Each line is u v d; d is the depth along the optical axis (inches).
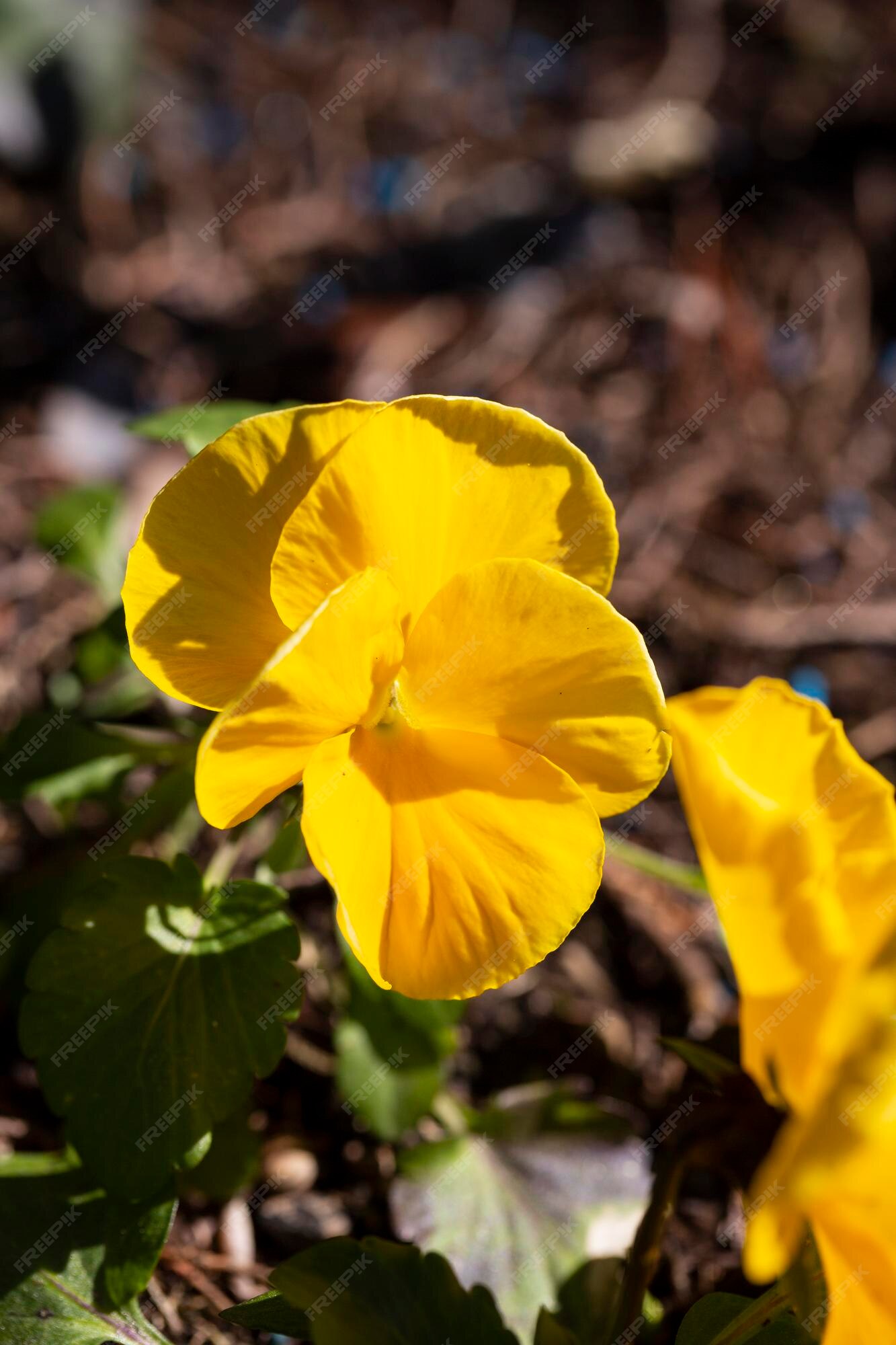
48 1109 13.9
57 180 22.4
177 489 11.4
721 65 27.8
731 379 21.6
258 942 12.3
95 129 22.9
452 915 11.5
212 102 25.6
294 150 25.3
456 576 11.4
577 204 24.5
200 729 13.9
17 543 17.4
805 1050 10.1
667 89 27.2
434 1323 11.4
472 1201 13.1
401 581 11.5
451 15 28.7
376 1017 13.2
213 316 21.8
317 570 11.3
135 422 13.3
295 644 10.7
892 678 17.7
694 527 19.4
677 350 21.9
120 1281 11.9
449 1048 13.2
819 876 10.5
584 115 26.7
